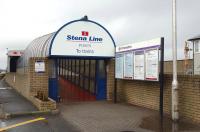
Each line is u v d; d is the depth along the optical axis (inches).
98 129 379.2
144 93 551.2
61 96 693.9
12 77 1176.2
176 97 414.9
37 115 480.7
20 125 404.5
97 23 638.5
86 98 682.2
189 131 359.6
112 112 499.2
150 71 481.1
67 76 705.6
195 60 1119.6
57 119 447.5
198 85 402.9
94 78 673.6
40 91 609.9
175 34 418.6
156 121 421.7
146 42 492.7
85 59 658.2
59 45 614.5
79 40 627.8
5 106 551.8
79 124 410.0
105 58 652.1
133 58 538.3
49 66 632.4
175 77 416.5
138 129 374.9
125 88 623.8
